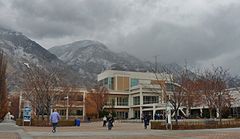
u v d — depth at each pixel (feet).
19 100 228.63
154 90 246.47
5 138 65.21
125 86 310.86
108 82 311.47
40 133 80.84
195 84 167.22
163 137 66.80
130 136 70.64
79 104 253.44
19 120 145.69
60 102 222.07
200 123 106.32
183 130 92.84
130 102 288.30
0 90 150.61
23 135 73.56
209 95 160.15
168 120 98.73
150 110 249.75
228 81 221.87
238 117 177.27
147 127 117.39
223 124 109.60
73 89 223.51
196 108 209.26
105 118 130.11
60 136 70.85
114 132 85.56
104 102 254.68
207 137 65.51
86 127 121.19
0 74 148.05
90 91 257.14
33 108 170.19
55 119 83.87
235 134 73.72
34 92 152.56
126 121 204.64
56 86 170.40
